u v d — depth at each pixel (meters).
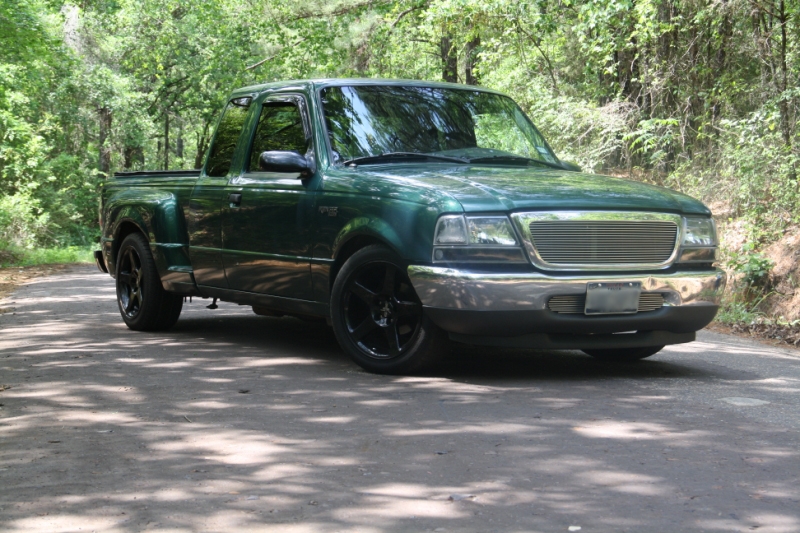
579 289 5.37
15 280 15.95
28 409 4.90
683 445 4.02
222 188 7.07
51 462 3.88
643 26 14.53
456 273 5.29
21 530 3.09
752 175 11.62
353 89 6.69
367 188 5.81
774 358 6.75
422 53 30.91
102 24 39.41
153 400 5.08
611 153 15.48
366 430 4.34
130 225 8.28
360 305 5.94
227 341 7.41
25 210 28.36
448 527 3.04
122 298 8.30
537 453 3.90
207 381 5.62
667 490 3.39
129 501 3.36
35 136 31.25
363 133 6.42
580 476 3.57
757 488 3.41
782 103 12.59
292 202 6.34
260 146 6.89
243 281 6.89
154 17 40.75
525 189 5.54
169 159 58.59
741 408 4.80
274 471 3.70
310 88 6.64
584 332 5.47
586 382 5.54
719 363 6.42
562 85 17.92
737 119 13.84
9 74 26.88
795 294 9.37
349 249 6.04
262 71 33.28
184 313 9.43
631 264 5.58
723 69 14.80
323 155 6.26
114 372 5.97
